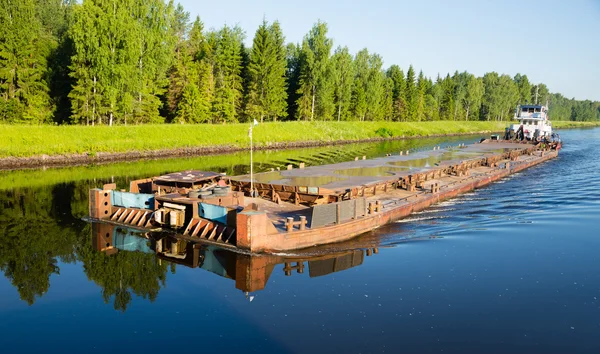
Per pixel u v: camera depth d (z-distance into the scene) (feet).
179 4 326.65
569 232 72.95
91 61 187.73
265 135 237.25
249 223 58.03
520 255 61.93
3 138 156.35
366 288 50.62
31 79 191.42
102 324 42.91
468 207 91.81
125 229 73.82
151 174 134.51
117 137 184.44
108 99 188.65
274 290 50.11
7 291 51.01
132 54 190.60
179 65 237.04
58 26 256.93
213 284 52.08
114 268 57.72
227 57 254.06
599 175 137.69
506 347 38.50
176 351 37.91
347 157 190.49
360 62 344.49
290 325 42.19
